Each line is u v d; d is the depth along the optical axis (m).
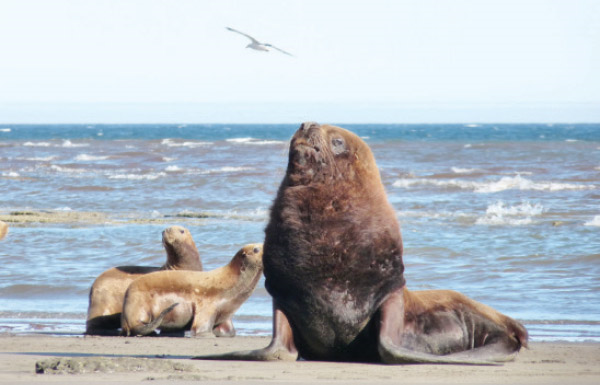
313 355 24.69
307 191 23.72
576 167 147.38
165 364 20.70
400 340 23.64
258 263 36.94
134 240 66.25
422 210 87.56
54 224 77.88
